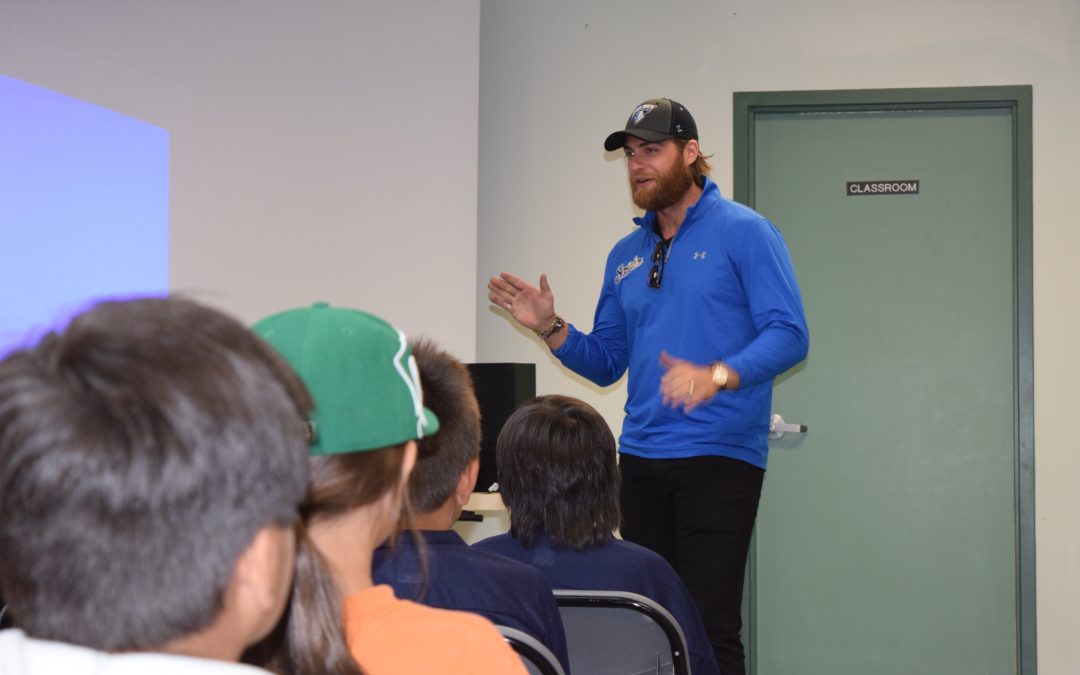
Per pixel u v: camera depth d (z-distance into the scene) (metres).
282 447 0.47
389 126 3.78
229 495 0.44
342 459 0.78
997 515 3.90
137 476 0.42
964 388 3.92
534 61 4.05
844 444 3.97
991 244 3.91
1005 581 3.89
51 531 0.43
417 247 3.76
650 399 2.79
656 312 2.81
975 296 3.92
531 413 1.70
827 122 3.98
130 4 3.74
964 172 3.92
